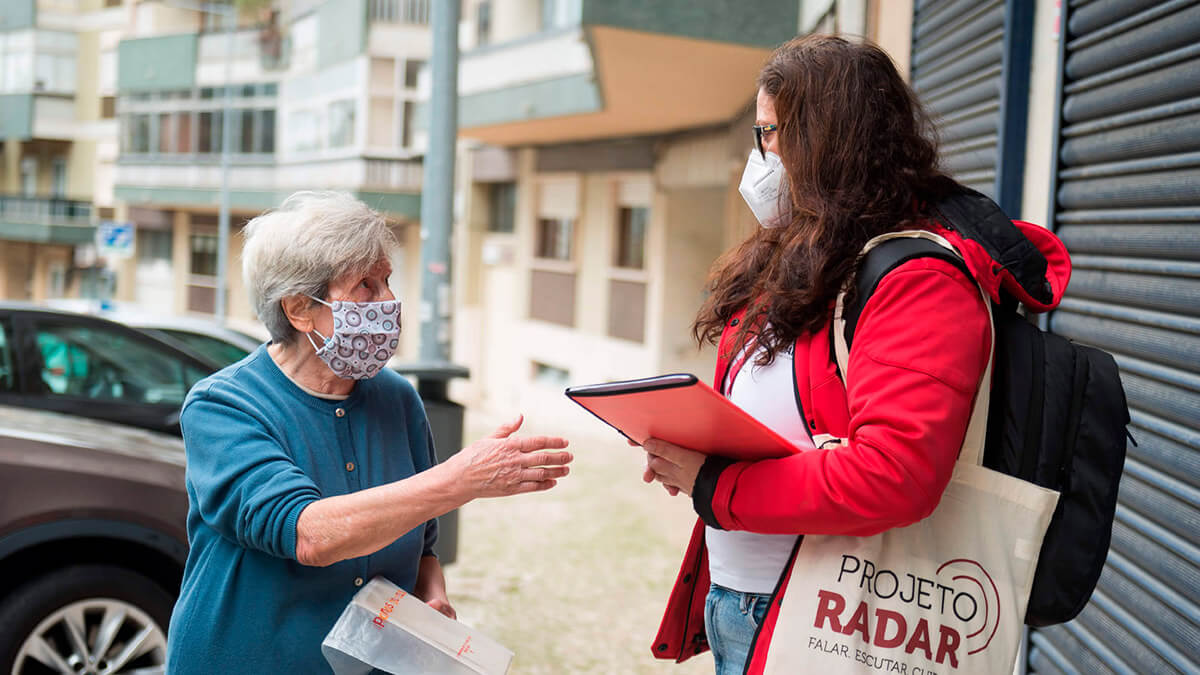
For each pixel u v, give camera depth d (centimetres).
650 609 577
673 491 185
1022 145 383
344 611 197
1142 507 275
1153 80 274
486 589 607
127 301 3334
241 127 2695
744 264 199
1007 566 164
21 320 518
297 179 2494
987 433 170
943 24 472
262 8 2614
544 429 1431
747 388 186
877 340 161
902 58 536
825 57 179
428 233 781
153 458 375
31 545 343
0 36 3528
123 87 3027
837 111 175
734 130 1051
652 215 1303
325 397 212
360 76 2217
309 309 204
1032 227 186
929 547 166
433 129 775
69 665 349
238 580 200
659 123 1184
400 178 2233
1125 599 278
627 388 160
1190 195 256
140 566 367
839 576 168
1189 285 256
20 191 3816
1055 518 168
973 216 169
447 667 193
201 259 3067
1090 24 314
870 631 166
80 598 350
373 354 203
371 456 213
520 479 181
